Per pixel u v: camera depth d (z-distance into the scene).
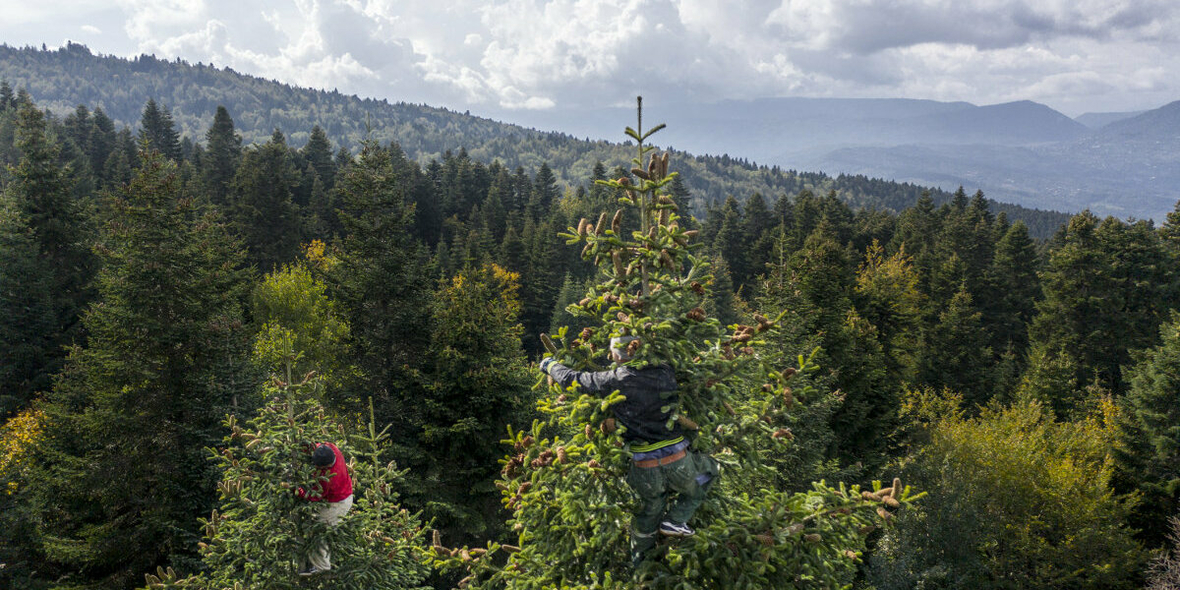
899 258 70.31
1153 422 28.95
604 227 4.91
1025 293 67.25
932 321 55.28
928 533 21.20
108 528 16.89
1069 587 22.42
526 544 5.29
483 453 21.86
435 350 22.08
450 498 21.20
